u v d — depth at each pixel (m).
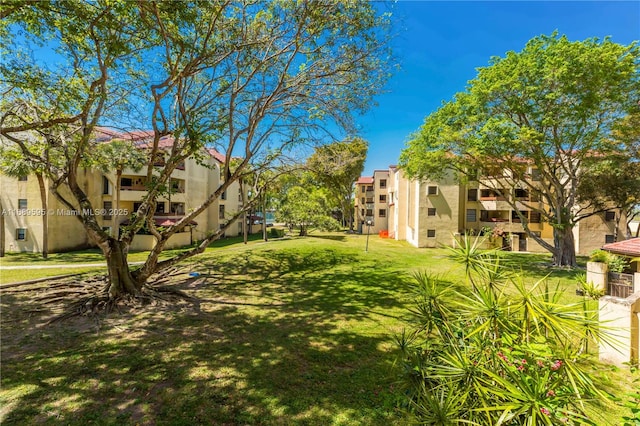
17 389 4.16
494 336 2.92
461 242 3.88
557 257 16.78
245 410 3.81
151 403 3.91
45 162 8.34
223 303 8.79
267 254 17.02
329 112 9.75
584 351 3.14
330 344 5.96
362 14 7.43
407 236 30.59
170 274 12.53
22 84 6.02
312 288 10.82
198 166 31.41
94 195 25.86
